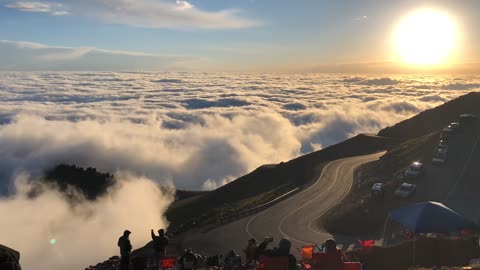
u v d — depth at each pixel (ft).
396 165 167.53
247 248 54.95
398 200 127.13
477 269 51.29
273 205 146.10
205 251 105.09
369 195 137.28
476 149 158.30
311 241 107.65
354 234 111.75
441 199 124.77
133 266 52.85
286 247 44.80
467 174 140.26
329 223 121.29
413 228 57.82
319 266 43.21
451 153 159.33
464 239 65.26
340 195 155.33
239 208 158.61
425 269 56.39
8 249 30.25
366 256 64.59
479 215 111.04
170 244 112.16
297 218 129.80
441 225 57.93
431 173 145.59
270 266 43.73
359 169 191.01
